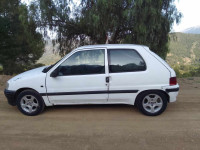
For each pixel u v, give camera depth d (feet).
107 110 14.57
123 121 12.45
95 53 13.01
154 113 13.10
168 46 27.35
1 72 45.01
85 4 26.14
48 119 12.96
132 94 12.92
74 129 11.37
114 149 9.12
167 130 11.07
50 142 9.88
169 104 15.87
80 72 12.95
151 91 12.85
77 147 9.36
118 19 23.89
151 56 12.85
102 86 12.85
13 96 13.43
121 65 12.85
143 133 10.73
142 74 12.65
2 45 47.91
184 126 11.58
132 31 25.77
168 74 12.68
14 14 42.42
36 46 37.01
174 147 9.23
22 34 33.78
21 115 13.76
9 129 11.48
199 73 38.86
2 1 42.68
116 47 13.02
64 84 12.94
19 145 9.62
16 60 52.95
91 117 13.23
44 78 13.00
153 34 24.38
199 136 10.30
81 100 13.19
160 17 22.89
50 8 26.08
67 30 30.17
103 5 21.99
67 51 33.09
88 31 27.09
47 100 13.29
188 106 15.26
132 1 21.75
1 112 14.46
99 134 10.69
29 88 13.46
